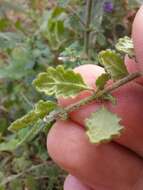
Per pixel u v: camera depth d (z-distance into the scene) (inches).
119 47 3.0
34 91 5.6
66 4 5.3
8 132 6.0
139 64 2.8
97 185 3.4
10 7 6.6
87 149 3.2
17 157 5.3
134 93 3.1
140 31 2.7
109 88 3.0
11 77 5.5
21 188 5.1
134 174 3.4
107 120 2.7
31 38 5.7
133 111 3.1
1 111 6.0
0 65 6.4
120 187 3.4
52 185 5.1
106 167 3.3
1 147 5.0
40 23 6.2
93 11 5.3
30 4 6.8
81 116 3.1
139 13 2.8
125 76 2.9
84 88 2.9
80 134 3.2
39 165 5.1
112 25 5.8
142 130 3.2
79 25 5.5
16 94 5.8
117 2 5.7
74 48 5.3
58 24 5.6
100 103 3.0
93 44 5.4
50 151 3.3
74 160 3.2
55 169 5.1
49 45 5.9
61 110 3.0
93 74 3.2
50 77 2.9
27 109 5.6
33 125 3.4
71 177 3.9
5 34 5.7
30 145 5.3
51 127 3.4
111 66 2.9
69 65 5.1
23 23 7.2
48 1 6.6
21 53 5.6
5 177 5.2
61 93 2.9
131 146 3.3
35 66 5.6
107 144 3.3
